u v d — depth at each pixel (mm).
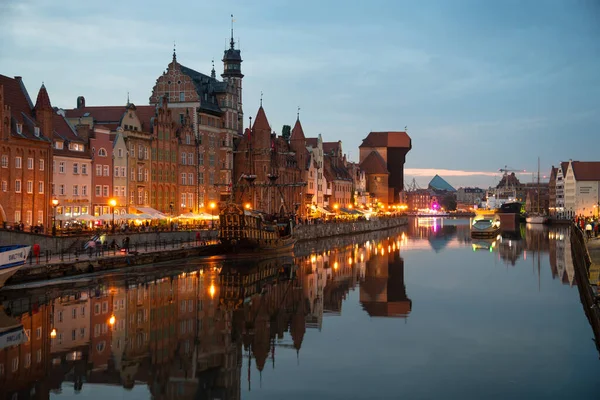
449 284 77062
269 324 54406
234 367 42406
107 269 78750
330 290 72125
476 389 38375
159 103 127875
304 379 40188
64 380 39438
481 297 67688
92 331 50094
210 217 119312
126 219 106438
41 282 67625
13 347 45656
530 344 48031
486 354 45500
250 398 36969
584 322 55125
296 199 174125
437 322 55438
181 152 128750
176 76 134500
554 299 66312
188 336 49781
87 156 102500
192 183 132500
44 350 45062
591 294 54188
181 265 90625
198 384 39125
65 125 102500
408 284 76875
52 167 92625
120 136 109938
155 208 120812
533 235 178000
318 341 49094
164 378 40031
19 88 94812
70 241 82625
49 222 91562
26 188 87750
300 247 132000
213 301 63656
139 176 115625
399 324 54719
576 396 37094
